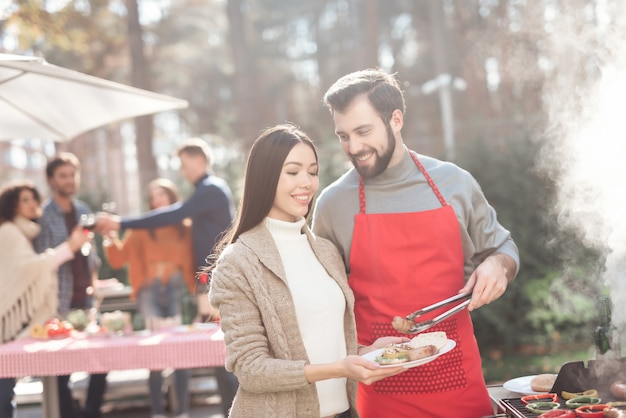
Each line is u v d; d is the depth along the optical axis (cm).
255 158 219
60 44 1202
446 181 245
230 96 2742
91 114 468
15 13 1088
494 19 1603
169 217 515
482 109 1667
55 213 538
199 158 528
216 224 524
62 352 415
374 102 229
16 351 418
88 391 545
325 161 817
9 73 400
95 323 498
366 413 247
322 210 254
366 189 247
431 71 2336
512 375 619
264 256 213
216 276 212
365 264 245
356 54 2266
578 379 223
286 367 200
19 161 2297
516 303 739
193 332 452
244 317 208
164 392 587
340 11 2628
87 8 1543
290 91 2827
